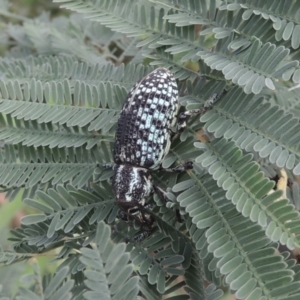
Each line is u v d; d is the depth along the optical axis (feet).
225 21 0.64
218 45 0.63
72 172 0.64
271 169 0.64
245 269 0.59
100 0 0.66
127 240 0.62
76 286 0.60
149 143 0.63
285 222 0.59
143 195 0.63
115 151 0.64
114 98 0.65
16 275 0.64
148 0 0.65
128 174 0.63
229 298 0.65
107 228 0.58
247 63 0.62
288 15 0.62
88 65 0.68
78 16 0.76
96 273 0.58
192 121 0.64
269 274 0.58
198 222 0.60
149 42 0.65
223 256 0.59
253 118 0.61
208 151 0.62
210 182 0.61
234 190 0.60
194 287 0.60
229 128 0.62
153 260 0.61
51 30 0.73
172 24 0.65
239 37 0.63
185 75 0.64
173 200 0.62
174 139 0.64
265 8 0.63
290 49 0.62
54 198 0.62
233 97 0.62
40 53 0.73
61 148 0.64
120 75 0.67
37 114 0.64
